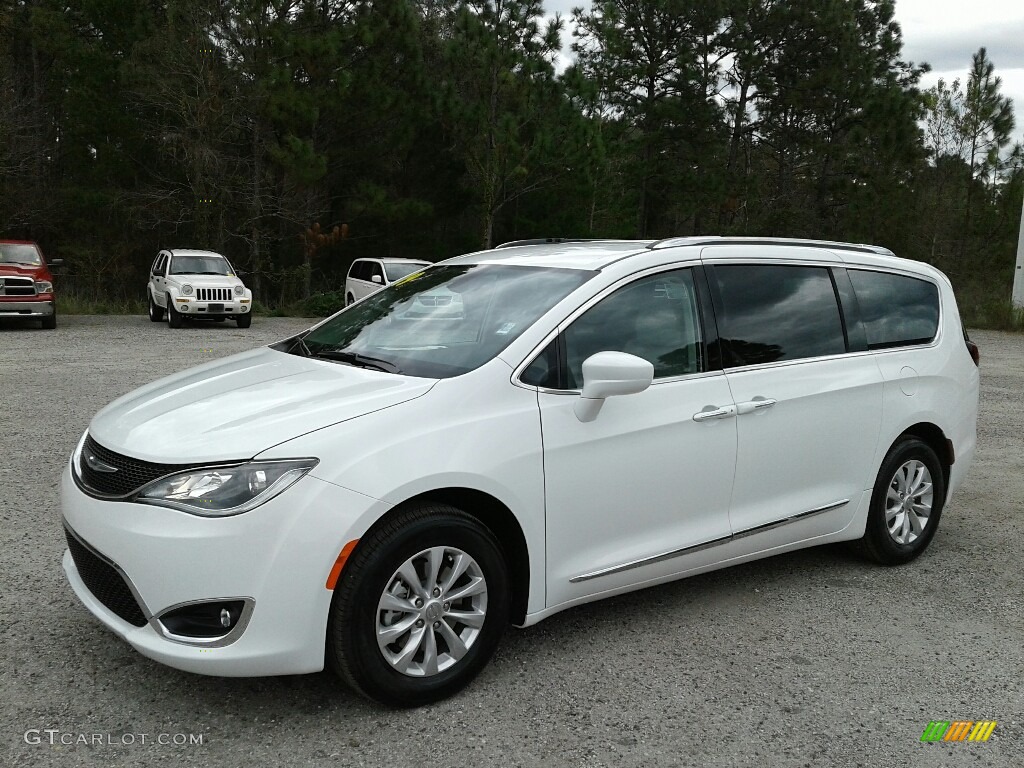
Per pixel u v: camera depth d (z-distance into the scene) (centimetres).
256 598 296
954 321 545
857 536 486
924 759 307
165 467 305
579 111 2680
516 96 2638
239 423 323
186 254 2047
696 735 317
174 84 2605
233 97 2636
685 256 423
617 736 315
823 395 452
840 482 469
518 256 449
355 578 308
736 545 424
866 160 3369
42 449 700
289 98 2442
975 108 3128
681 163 3838
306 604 300
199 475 300
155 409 356
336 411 326
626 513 381
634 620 420
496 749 304
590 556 374
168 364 1248
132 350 1431
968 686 362
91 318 2169
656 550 392
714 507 414
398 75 2738
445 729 316
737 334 430
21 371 1137
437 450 324
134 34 2750
